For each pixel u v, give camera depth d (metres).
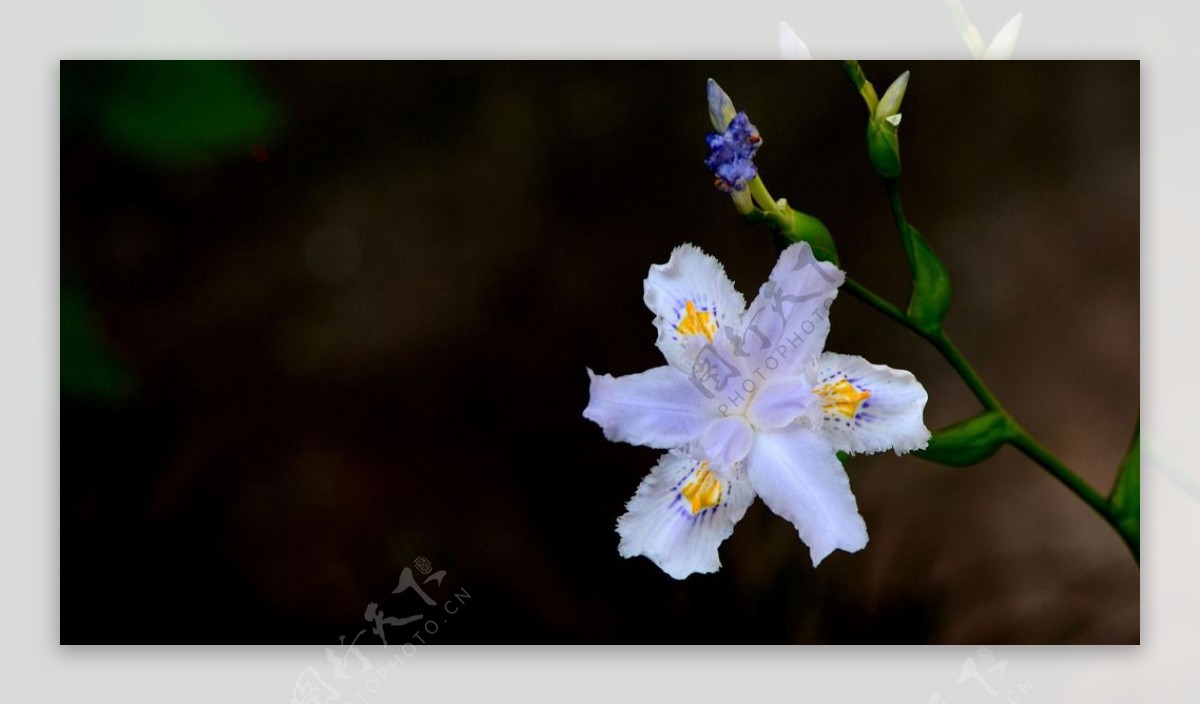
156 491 0.48
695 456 0.38
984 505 0.49
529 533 0.49
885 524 0.48
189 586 0.48
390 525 0.49
